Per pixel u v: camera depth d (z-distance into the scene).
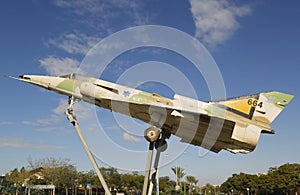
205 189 107.19
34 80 15.13
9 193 60.16
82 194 65.12
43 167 60.72
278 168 66.94
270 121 15.58
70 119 14.11
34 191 56.44
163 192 66.62
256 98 15.72
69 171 59.12
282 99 15.84
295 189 63.53
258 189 74.56
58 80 15.04
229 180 87.00
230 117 14.99
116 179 61.41
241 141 14.73
